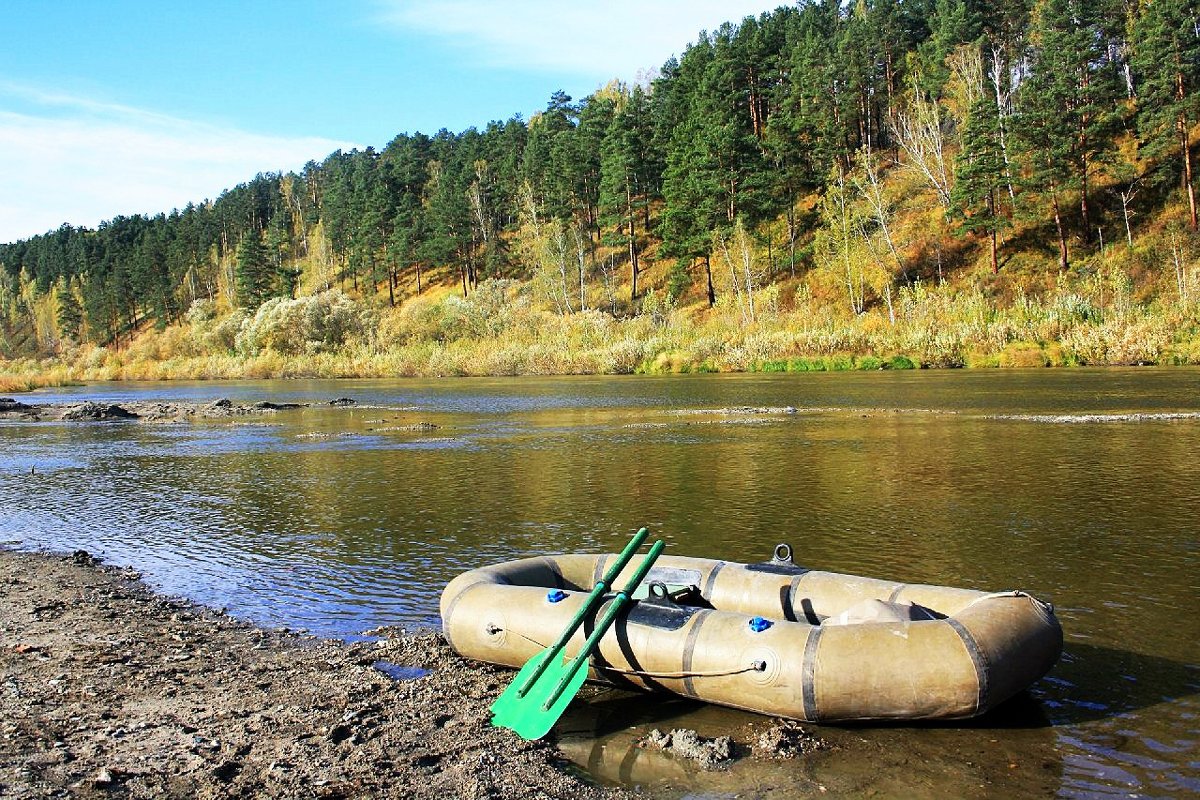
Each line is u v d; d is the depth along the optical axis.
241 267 97.31
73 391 52.84
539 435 21.73
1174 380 29.77
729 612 6.04
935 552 9.68
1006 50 69.44
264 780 4.96
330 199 109.19
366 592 8.78
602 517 11.96
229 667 6.77
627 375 48.56
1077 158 52.94
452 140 122.25
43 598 8.77
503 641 6.50
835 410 24.95
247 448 21.19
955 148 66.69
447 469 16.64
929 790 4.78
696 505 12.57
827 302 57.91
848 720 5.47
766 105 80.38
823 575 6.67
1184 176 52.62
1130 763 5.05
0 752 5.27
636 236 76.75
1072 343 39.38
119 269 114.81
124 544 11.28
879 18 76.88
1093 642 6.94
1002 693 5.30
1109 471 14.16
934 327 44.00
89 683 6.44
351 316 71.56
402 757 5.26
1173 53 51.03
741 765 5.12
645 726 5.71
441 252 86.38
